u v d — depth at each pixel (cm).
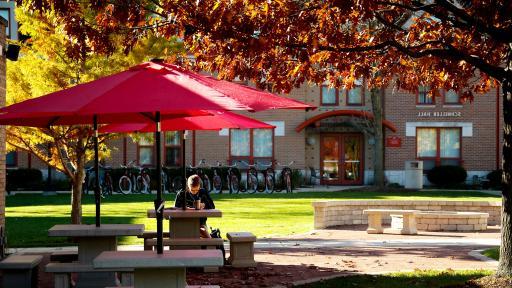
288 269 1187
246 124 1178
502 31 1001
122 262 725
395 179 3728
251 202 2619
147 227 1764
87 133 1569
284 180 3297
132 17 1021
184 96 740
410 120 3738
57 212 2219
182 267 748
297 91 3778
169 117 1055
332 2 923
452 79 1241
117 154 3700
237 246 1202
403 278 1072
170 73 824
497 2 977
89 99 753
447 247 1505
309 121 3669
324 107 3788
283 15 955
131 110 707
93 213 2173
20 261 935
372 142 3559
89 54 1480
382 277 1084
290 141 3766
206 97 741
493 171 3575
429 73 1259
